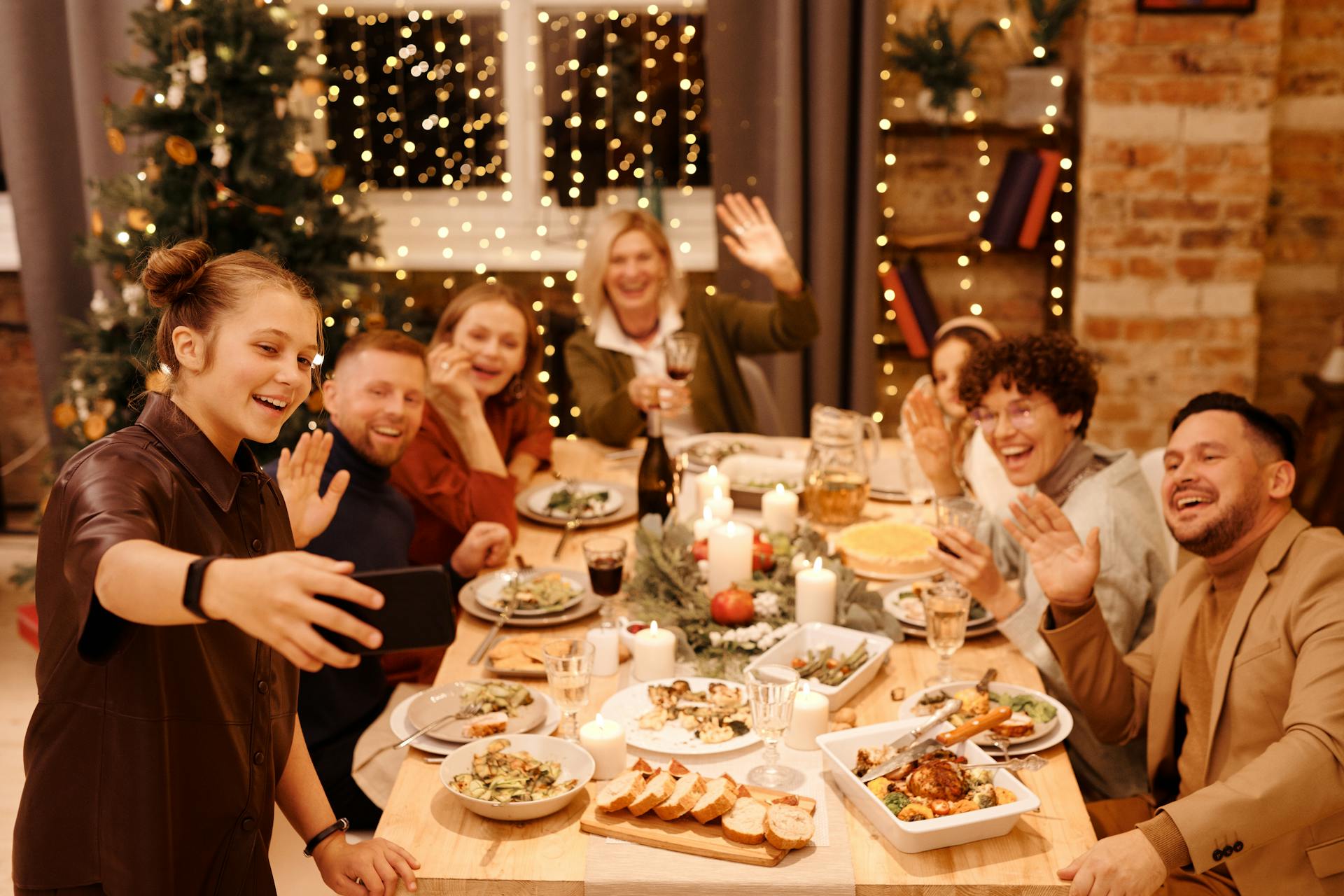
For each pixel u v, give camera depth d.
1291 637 1.57
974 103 3.81
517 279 4.25
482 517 2.34
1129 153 3.63
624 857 1.33
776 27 3.69
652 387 2.81
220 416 1.15
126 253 3.15
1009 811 1.34
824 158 3.71
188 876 1.23
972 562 1.84
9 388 4.17
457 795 1.42
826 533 2.37
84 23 3.55
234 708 1.24
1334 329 3.86
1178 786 1.78
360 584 0.84
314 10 4.15
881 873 1.30
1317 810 1.40
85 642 0.92
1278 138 3.83
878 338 4.08
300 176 3.24
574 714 1.56
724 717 1.61
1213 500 1.66
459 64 4.21
